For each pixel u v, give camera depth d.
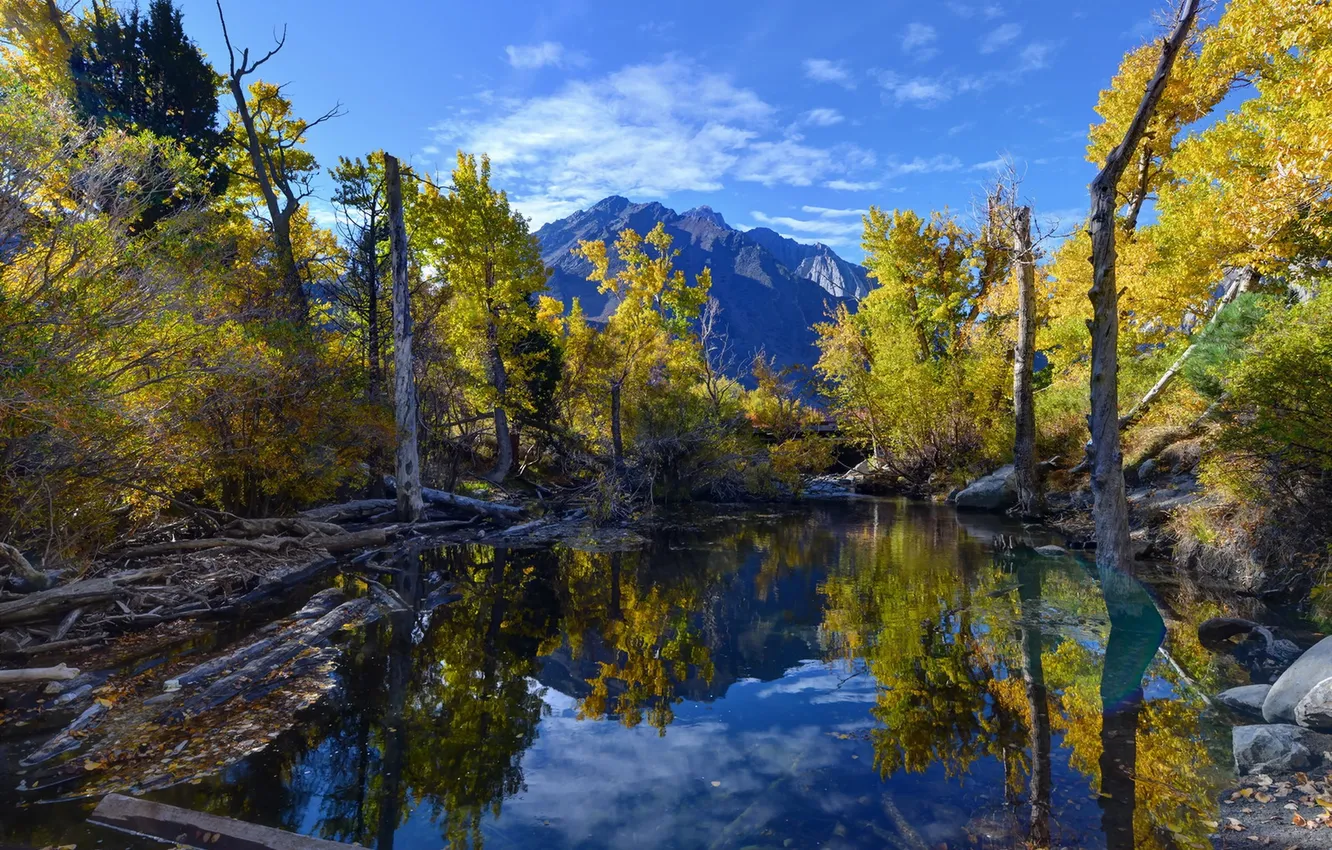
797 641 8.55
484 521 19.48
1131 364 20.92
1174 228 19.73
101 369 8.38
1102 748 5.25
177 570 9.97
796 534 17.97
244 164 22.41
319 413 13.26
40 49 17.39
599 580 12.48
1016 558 13.72
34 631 7.68
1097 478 9.43
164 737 5.53
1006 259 26.70
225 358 10.09
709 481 25.73
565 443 26.27
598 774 5.00
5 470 7.75
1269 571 9.75
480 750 5.46
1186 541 11.48
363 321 20.45
